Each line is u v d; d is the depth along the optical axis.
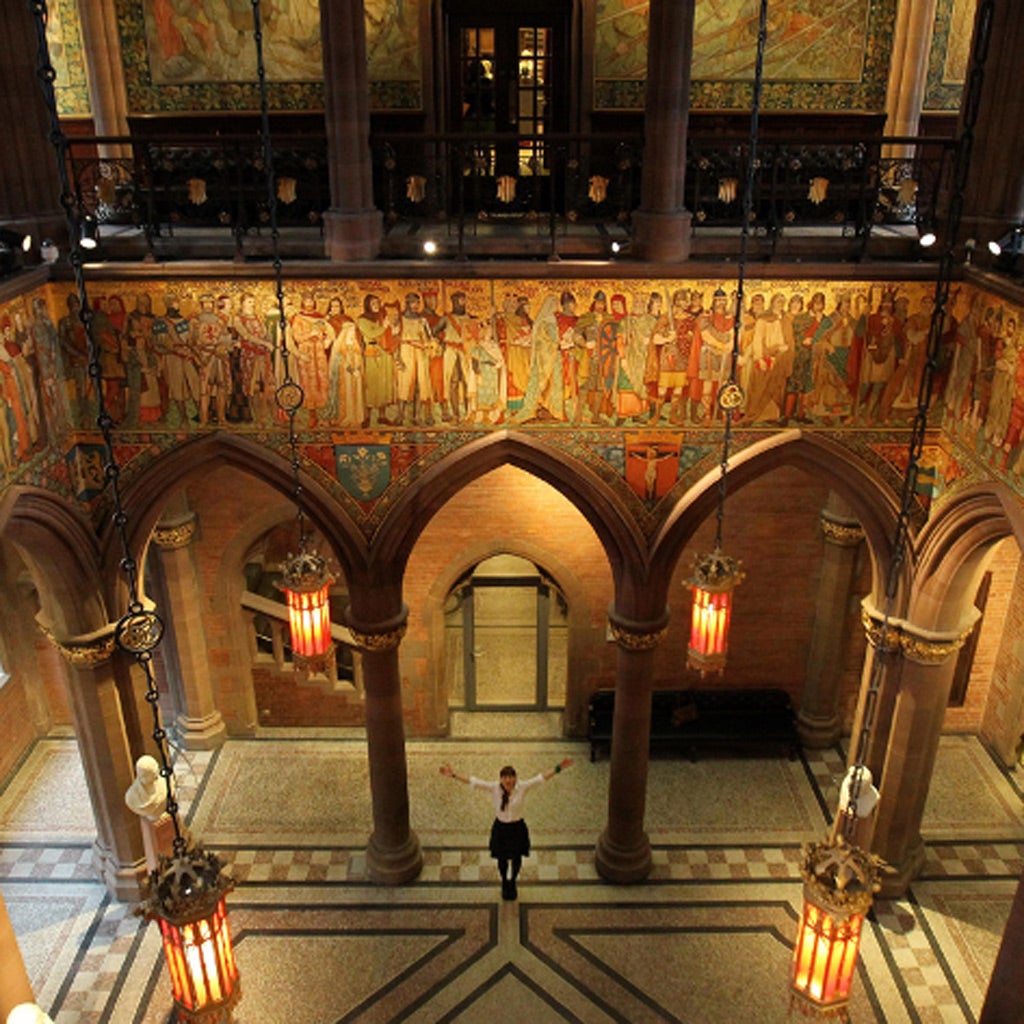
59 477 11.22
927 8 14.57
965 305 10.90
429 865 13.65
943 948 12.41
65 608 11.68
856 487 11.75
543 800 14.84
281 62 14.98
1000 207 10.58
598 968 12.12
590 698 15.95
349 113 10.64
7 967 9.70
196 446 11.61
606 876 13.34
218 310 11.10
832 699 15.76
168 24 14.83
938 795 14.97
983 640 15.62
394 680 12.52
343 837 14.16
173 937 7.08
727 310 11.08
